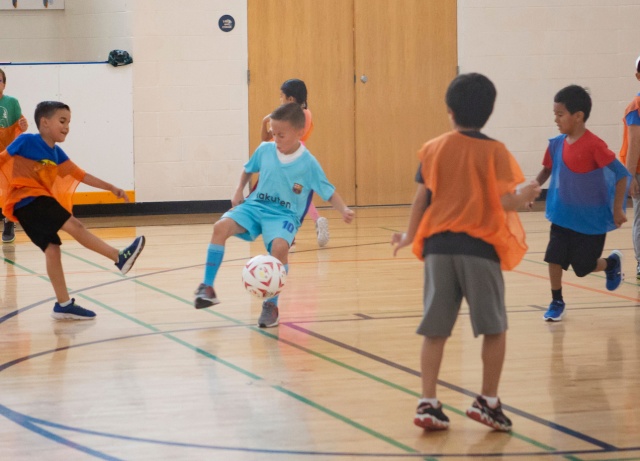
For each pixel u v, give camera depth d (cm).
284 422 442
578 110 646
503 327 418
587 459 388
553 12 1562
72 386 511
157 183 1493
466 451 399
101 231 1260
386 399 481
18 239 1187
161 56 1477
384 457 391
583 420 445
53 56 1529
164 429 432
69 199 716
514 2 1555
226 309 727
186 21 1479
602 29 1576
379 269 921
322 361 563
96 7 1492
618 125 1593
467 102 419
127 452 400
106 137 1469
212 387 506
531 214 1421
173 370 544
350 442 412
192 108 1493
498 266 418
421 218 431
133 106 1473
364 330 650
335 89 1530
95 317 699
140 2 1466
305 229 1273
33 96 1434
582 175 649
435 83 1555
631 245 1067
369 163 1555
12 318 701
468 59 1558
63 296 693
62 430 432
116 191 717
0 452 400
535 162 1580
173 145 1492
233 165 1512
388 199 1565
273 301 667
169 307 736
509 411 460
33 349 601
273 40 1504
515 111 1569
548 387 504
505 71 1563
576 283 838
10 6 1512
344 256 1010
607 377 525
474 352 582
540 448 403
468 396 486
